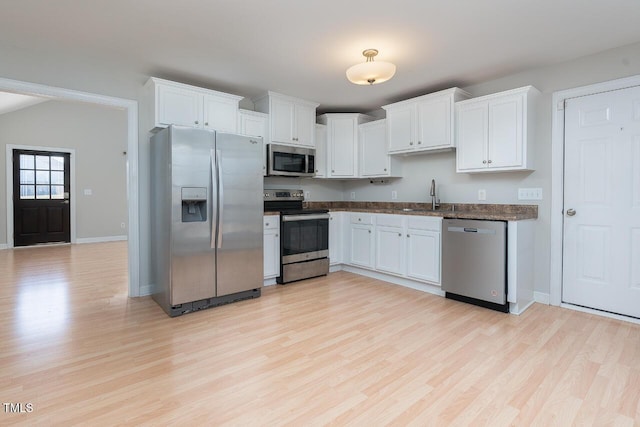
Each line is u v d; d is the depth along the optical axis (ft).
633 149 8.74
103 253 18.67
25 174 20.63
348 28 7.99
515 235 9.22
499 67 10.28
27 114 20.53
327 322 8.77
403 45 8.84
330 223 13.94
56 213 21.79
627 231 8.87
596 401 5.42
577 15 7.38
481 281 9.75
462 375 6.21
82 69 9.87
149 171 11.05
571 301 9.84
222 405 5.32
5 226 20.01
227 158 10.11
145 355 6.95
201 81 11.59
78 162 22.50
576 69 9.62
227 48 9.05
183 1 6.89
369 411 5.19
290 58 9.71
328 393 5.65
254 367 6.49
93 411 5.14
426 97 11.84
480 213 10.57
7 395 5.53
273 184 14.47
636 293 8.75
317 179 15.96
